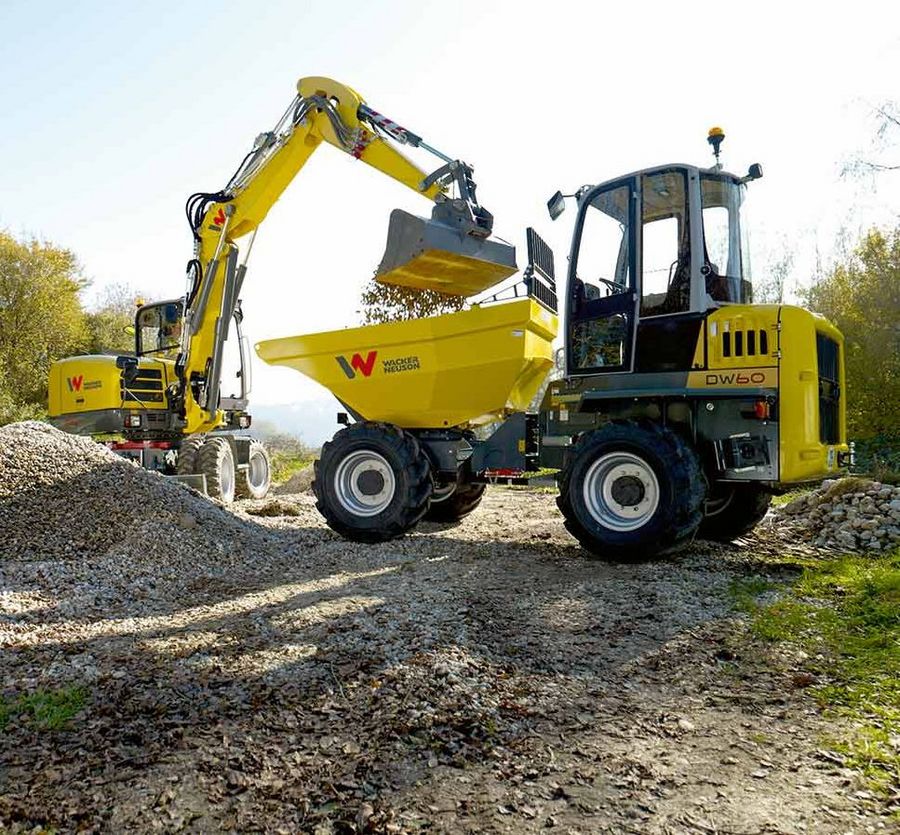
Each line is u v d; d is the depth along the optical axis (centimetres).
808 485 596
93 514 611
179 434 1105
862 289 1196
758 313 536
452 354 652
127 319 2420
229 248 915
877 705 296
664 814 224
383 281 712
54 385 1120
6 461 648
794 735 275
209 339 953
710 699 309
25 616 423
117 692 312
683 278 562
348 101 791
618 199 600
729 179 588
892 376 1162
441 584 487
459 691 308
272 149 849
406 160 762
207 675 329
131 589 488
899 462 1145
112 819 222
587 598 444
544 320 650
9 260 2095
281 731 276
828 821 218
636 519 554
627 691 318
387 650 352
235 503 992
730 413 546
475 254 696
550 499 1026
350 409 725
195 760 255
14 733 277
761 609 419
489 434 702
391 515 659
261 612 428
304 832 216
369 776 246
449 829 218
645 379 576
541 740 273
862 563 511
